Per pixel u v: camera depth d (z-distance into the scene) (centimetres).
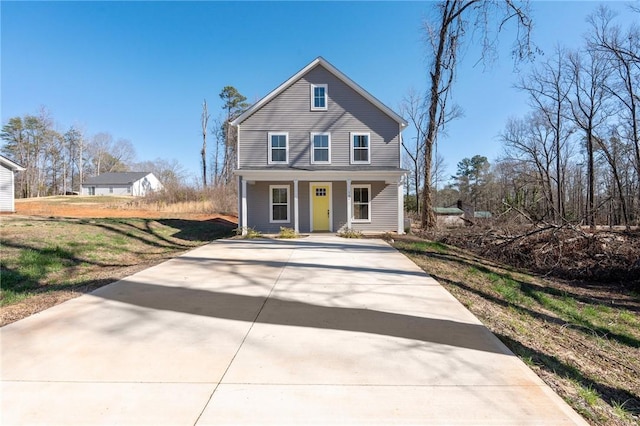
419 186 3369
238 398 254
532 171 2883
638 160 2055
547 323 550
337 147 1523
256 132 1511
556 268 1011
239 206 1534
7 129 5006
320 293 545
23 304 486
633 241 989
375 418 233
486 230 1330
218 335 374
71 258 829
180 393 260
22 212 2053
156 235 1334
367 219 1552
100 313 441
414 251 1020
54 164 5584
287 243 1165
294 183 1424
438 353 336
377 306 483
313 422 228
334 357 323
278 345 349
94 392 261
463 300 552
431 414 238
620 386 344
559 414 243
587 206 2372
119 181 5169
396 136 1527
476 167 5778
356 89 1516
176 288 567
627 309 702
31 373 288
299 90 1520
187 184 3131
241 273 682
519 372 302
